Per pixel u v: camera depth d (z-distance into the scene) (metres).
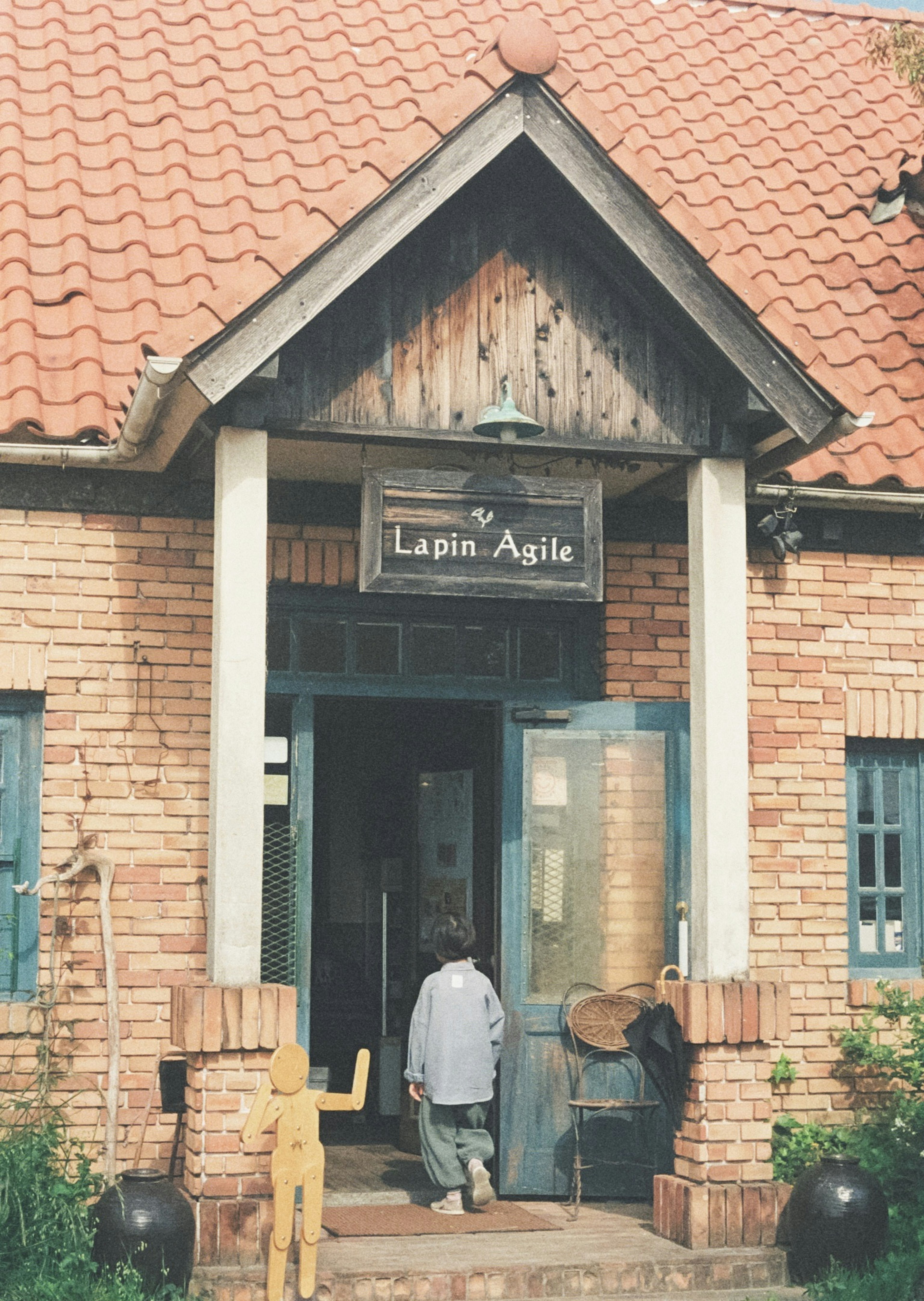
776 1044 9.16
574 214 7.86
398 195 7.25
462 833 9.95
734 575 8.02
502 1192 8.59
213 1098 7.06
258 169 9.87
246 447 7.34
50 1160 7.66
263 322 7.02
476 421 7.72
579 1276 7.16
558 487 7.61
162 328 8.58
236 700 7.26
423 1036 8.23
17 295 8.62
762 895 9.26
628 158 7.53
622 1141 8.65
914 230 10.99
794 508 9.05
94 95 10.37
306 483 8.94
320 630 9.07
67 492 8.42
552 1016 8.75
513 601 9.31
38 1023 8.02
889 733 9.53
